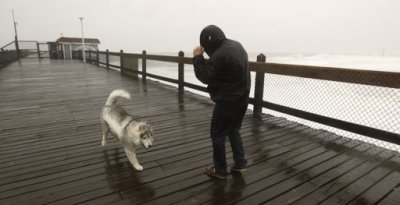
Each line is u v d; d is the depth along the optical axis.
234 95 2.15
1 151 3.05
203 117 4.55
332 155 3.02
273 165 2.77
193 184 2.38
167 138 3.54
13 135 3.58
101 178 2.47
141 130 2.53
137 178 2.48
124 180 2.44
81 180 2.43
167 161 2.85
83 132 3.74
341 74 3.21
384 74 2.81
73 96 6.28
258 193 2.25
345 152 3.10
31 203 2.06
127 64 10.54
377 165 2.77
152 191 2.26
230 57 2.01
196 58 2.12
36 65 15.04
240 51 2.10
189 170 2.65
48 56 25.23
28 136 3.55
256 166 2.74
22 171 2.58
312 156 2.99
